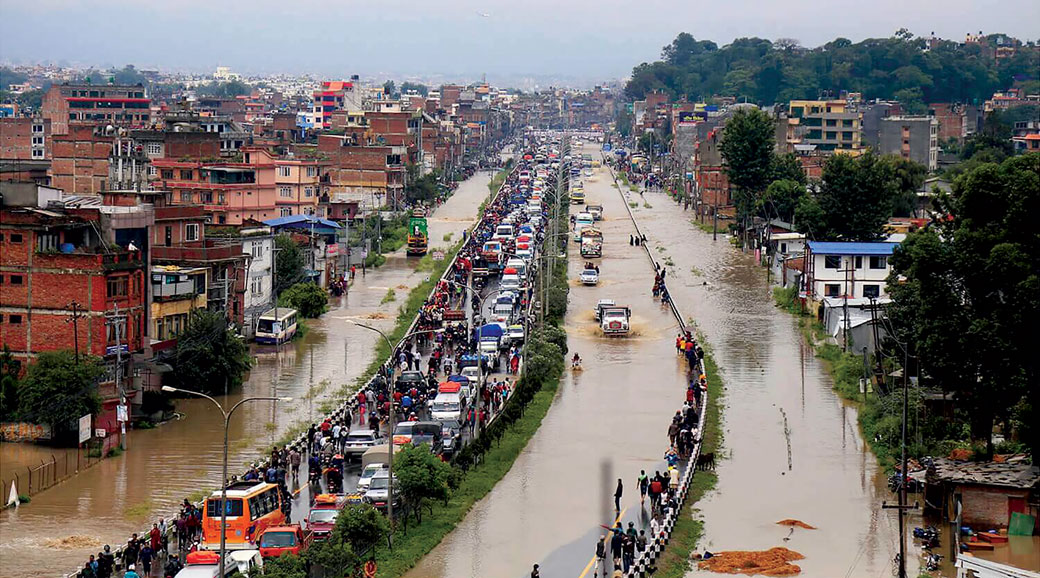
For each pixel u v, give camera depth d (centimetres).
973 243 8294
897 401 9662
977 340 8075
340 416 9850
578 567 6869
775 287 16875
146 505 7938
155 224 12019
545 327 13000
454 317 14112
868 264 14788
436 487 7681
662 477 8119
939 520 7762
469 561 6988
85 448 9244
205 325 10931
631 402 10931
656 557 7000
